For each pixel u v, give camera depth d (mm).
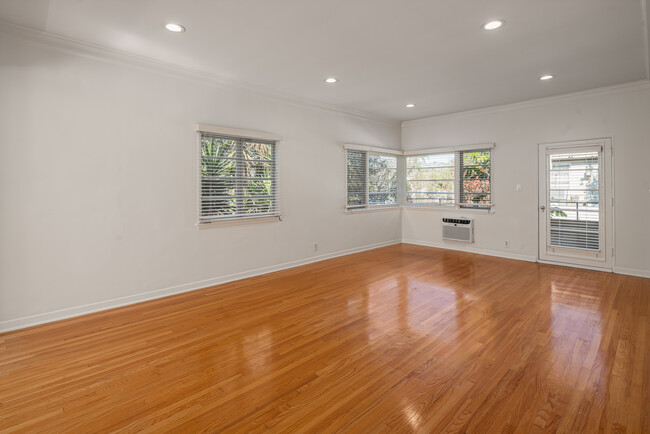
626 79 4270
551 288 3998
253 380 2172
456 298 3676
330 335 2809
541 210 5258
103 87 3338
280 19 2715
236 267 4453
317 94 4914
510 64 3742
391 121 6742
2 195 2859
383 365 2340
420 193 6848
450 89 4680
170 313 3307
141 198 3617
